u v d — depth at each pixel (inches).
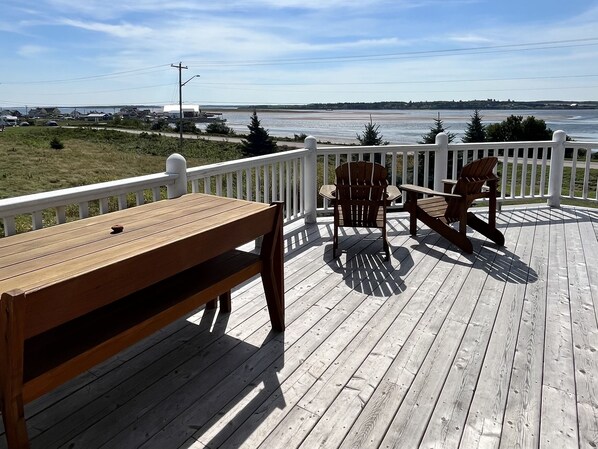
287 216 179.3
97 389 76.8
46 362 55.7
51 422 68.3
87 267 57.0
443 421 68.7
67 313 52.7
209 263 90.5
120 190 103.2
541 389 76.6
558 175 216.4
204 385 78.0
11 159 943.0
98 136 1616.6
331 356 87.4
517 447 63.3
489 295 116.4
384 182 142.3
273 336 95.3
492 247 157.9
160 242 67.6
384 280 127.4
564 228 182.5
